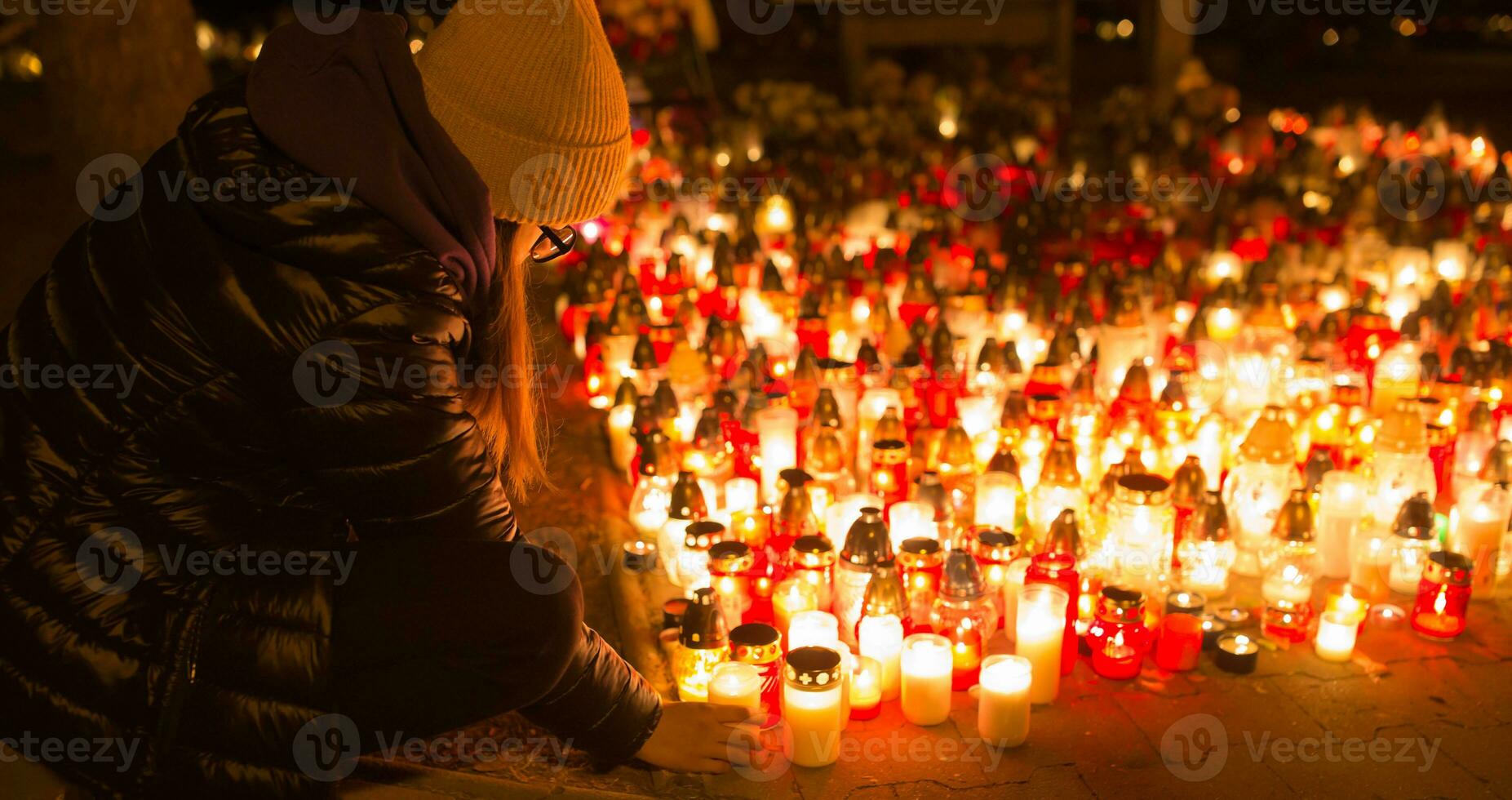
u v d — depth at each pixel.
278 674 2.04
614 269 6.14
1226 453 4.22
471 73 2.07
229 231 1.94
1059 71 11.02
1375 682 3.10
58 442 2.01
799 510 3.47
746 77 14.44
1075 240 6.60
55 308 2.07
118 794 2.05
